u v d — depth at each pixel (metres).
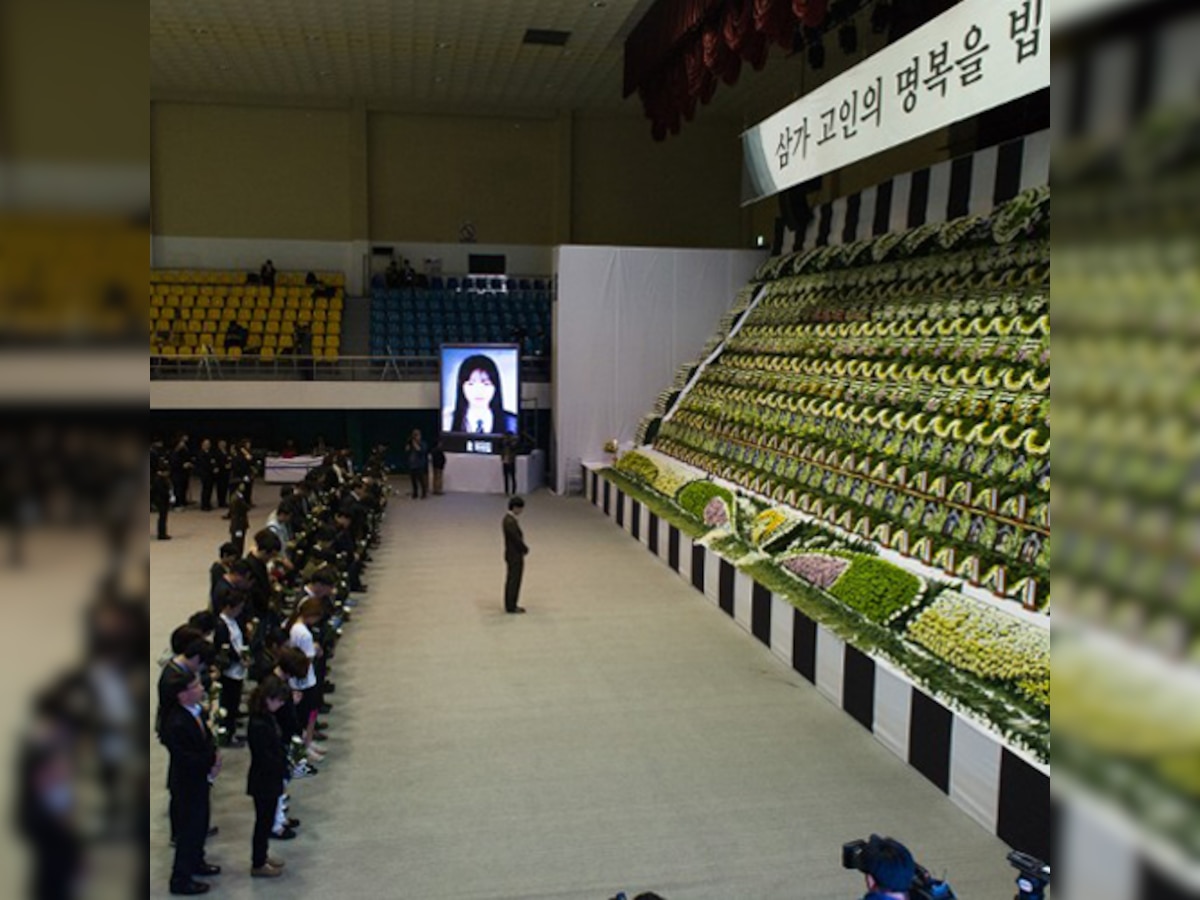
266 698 5.86
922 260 12.67
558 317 20.22
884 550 10.04
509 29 18.45
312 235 24.11
